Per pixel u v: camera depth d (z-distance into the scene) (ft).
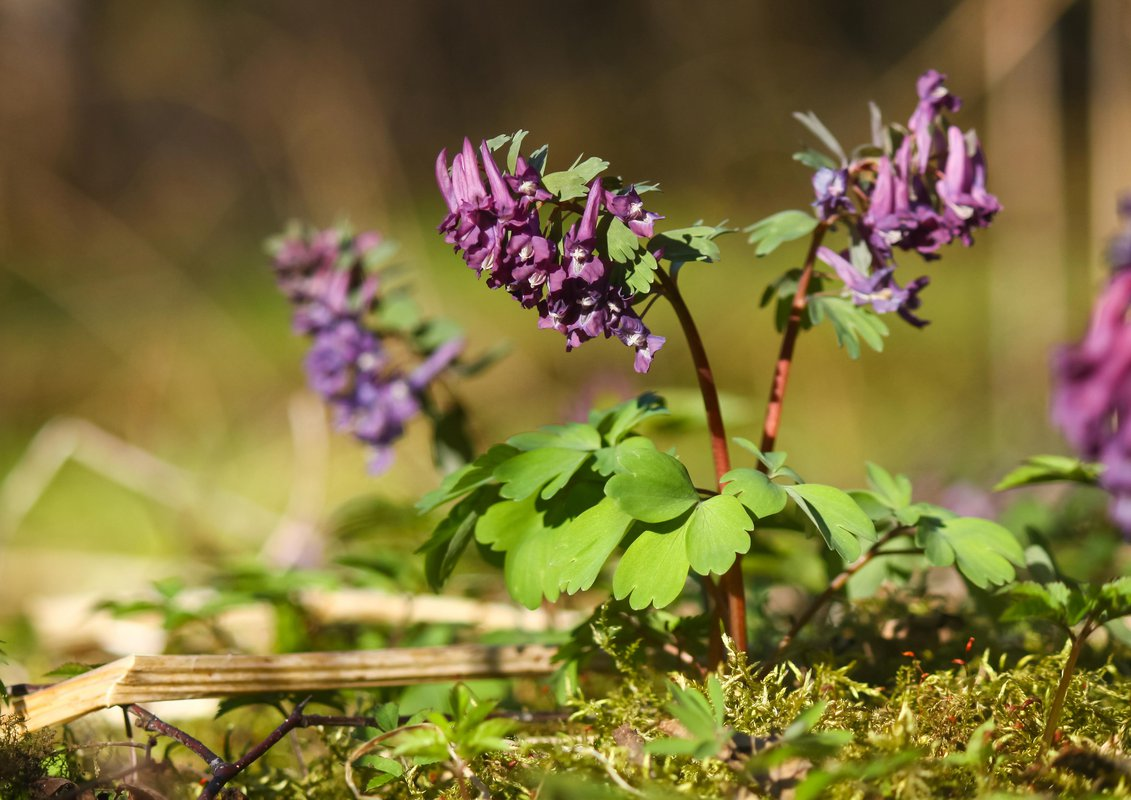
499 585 18.06
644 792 8.09
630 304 9.09
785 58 84.02
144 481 29.27
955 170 9.73
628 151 84.12
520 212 8.59
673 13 86.69
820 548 12.33
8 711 10.35
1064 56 62.13
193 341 53.88
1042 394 39.65
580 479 10.26
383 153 74.33
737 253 65.46
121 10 77.41
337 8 80.64
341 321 16.20
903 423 42.01
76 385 49.62
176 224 72.13
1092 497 17.60
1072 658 9.05
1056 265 42.04
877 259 10.23
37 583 25.53
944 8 83.15
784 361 10.58
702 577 10.91
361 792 9.77
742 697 9.36
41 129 73.10
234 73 77.71
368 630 15.88
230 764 9.34
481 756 9.58
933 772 8.05
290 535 21.02
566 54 87.61
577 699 10.57
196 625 16.34
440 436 16.80
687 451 36.96
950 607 13.16
